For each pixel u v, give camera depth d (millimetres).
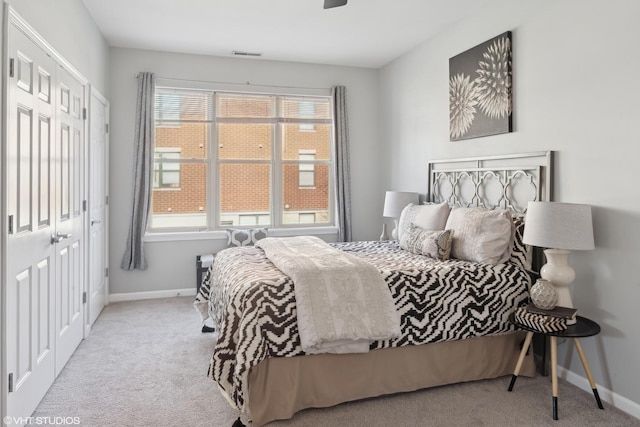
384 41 4219
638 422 2191
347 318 2230
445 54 3902
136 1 3307
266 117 4910
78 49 3131
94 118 3680
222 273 2877
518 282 2656
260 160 4945
